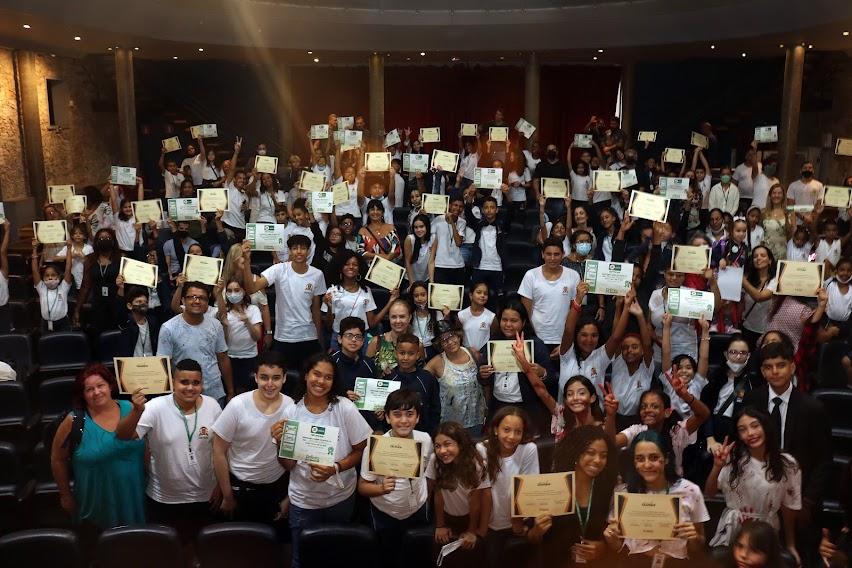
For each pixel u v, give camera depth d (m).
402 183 12.27
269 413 4.82
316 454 4.45
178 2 13.63
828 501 5.38
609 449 4.42
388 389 5.46
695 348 6.89
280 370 4.74
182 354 5.98
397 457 4.38
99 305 7.98
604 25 14.93
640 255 8.23
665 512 4.02
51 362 7.63
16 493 5.41
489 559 4.61
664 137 19.31
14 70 13.66
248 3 14.60
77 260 9.42
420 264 9.06
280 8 15.02
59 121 15.09
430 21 15.55
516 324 5.86
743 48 14.78
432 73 20.27
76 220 10.26
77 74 15.60
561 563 4.47
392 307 5.89
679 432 5.11
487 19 15.49
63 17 11.64
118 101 14.52
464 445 4.41
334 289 7.02
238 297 6.70
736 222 8.64
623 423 5.84
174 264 9.56
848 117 15.27
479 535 4.46
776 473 4.34
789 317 6.87
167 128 17.67
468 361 5.88
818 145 16.48
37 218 13.96
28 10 10.99
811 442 4.71
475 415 5.84
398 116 20.56
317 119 20.55
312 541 4.30
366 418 5.70
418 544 4.48
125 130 14.55
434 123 20.56
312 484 4.70
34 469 6.04
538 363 5.89
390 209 11.30
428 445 4.65
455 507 4.54
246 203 11.48
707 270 6.79
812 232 9.87
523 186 13.30
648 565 4.23
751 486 4.40
